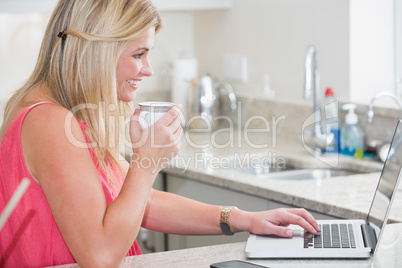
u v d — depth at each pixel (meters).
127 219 1.49
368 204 2.26
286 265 1.54
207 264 1.58
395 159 1.63
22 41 3.68
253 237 1.75
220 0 3.84
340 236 1.71
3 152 1.59
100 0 1.61
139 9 1.62
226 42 3.97
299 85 3.48
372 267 1.51
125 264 1.58
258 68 3.75
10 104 1.70
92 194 1.48
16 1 3.17
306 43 3.41
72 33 1.60
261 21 3.69
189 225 1.91
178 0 3.66
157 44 4.08
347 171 3.09
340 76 3.24
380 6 3.18
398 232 1.83
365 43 3.19
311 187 2.54
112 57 1.60
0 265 1.66
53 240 1.63
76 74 1.62
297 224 1.76
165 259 1.62
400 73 3.17
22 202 1.59
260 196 2.59
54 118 1.53
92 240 1.45
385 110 3.01
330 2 3.24
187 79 3.95
